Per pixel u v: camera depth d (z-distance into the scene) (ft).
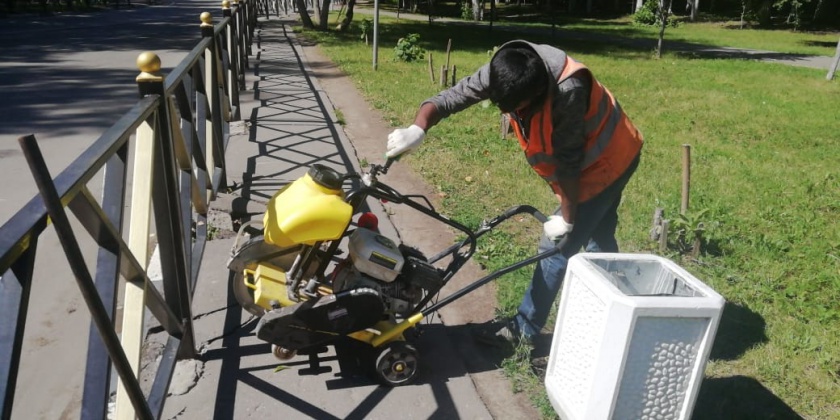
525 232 16.78
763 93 47.01
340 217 9.35
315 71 42.39
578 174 9.06
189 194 12.14
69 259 5.01
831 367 11.28
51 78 35.50
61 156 21.40
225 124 23.03
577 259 8.50
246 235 12.69
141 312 7.86
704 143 30.30
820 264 15.99
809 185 22.58
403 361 9.91
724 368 11.23
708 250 16.47
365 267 9.87
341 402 9.56
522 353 10.96
